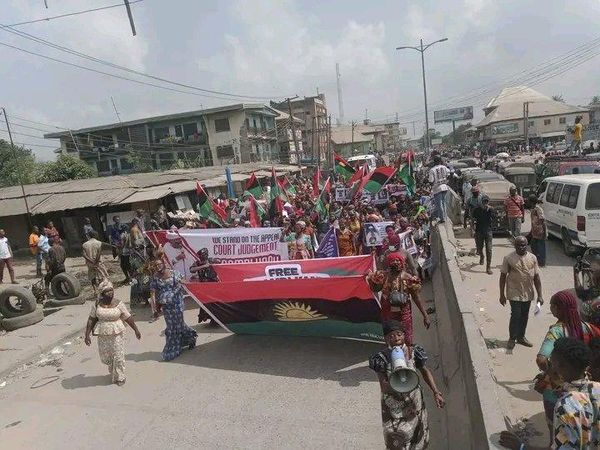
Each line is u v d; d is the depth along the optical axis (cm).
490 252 1188
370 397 694
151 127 5466
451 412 598
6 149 4319
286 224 1395
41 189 2694
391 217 1500
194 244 1278
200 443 626
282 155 6575
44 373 916
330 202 1920
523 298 721
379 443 584
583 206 1191
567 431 306
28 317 1194
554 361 329
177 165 4931
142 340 1037
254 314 908
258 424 655
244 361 866
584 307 554
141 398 766
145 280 1276
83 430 689
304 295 844
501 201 1628
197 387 782
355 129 10350
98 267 1414
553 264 1233
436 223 1468
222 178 3188
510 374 653
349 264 923
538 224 1194
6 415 758
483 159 4950
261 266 1002
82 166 4362
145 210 2472
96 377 871
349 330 866
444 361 745
